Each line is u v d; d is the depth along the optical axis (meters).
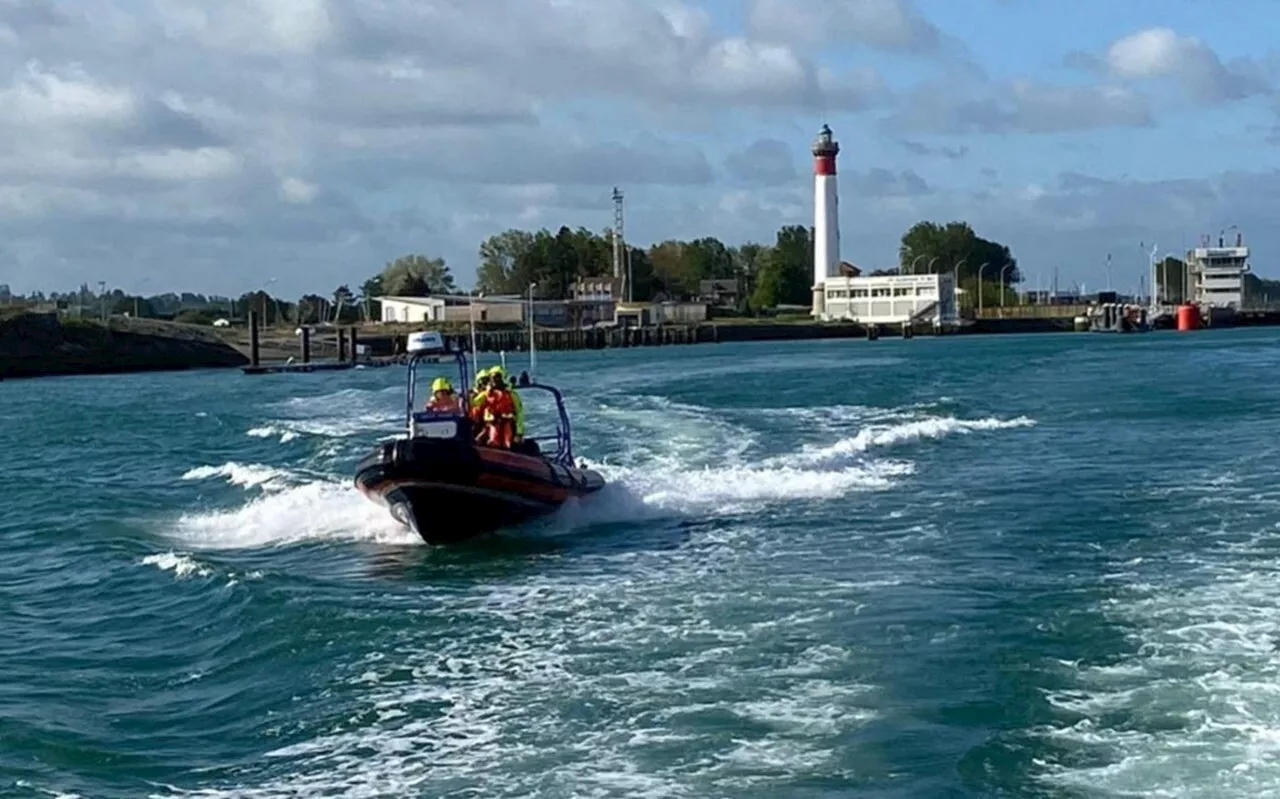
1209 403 41.09
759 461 29.75
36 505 28.09
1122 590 15.86
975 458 29.39
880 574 17.53
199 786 11.15
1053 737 11.07
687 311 158.25
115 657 15.40
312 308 164.75
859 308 159.88
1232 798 9.70
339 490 27.52
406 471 20.72
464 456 20.91
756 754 11.00
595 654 14.11
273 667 14.49
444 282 191.00
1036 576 16.98
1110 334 143.12
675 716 11.98
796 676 12.98
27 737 12.35
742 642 14.27
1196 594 15.45
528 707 12.50
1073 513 21.73
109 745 12.22
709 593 16.73
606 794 10.35
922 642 13.98
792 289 180.88
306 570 19.92
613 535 21.59
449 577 18.77
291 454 35.78
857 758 10.84
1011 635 14.07
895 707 11.97
